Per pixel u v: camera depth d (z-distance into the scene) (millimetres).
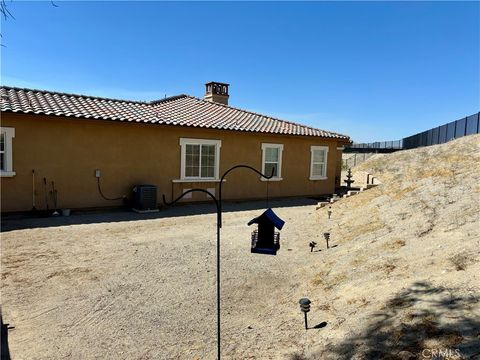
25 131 11195
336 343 3828
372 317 4141
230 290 5977
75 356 4066
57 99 13344
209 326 4766
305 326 4438
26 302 5391
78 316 4996
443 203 8055
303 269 6852
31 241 8586
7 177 11016
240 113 18734
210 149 15070
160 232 9883
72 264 7086
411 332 3598
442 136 23500
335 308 4773
